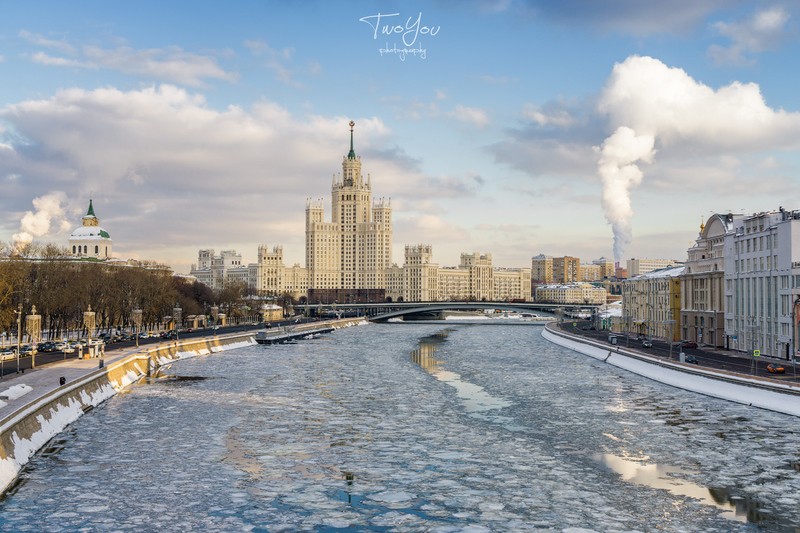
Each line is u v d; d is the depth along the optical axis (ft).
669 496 220.64
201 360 639.35
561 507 210.59
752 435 302.86
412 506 211.61
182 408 370.53
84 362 468.34
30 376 385.91
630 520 199.21
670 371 474.49
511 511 207.00
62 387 336.08
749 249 554.05
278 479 238.89
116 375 448.65
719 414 352.69
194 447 282.77
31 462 257.14
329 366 585.22
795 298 478.18
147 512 204.33
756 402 373.20
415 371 547.90
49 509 206.08
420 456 270.26
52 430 299.58
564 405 382.63
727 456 268.00
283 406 378.94
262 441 294.25
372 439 298.76
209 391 433.48
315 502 214.90
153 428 318.45
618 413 357.20
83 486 229.04
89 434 304.91
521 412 361.51
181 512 204.64
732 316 586.86
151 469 249.75
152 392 428.97
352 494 222.89
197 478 239.30
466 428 321.32
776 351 508.53
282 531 190.80
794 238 483.51
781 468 251.19
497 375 521.24
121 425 324.39
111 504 211.41
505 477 241.76
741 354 549.13
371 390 440.86
